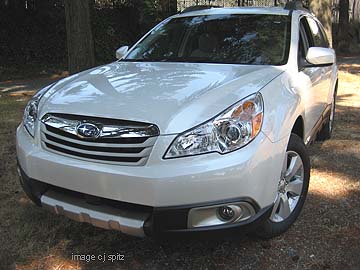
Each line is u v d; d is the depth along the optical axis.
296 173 3.45
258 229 3.15
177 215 2.61
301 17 4.43
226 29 4.20
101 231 3.42
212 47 4.04
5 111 7.41
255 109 2.83
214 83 3.12
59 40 14.22
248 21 4.25
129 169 2.65
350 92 8.95
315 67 4.09
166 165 2.60
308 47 4.33
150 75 3.41
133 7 15.55
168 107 2.76
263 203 2.80
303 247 3.21
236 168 2.62
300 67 3.91
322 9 10.20
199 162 2.60
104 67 3.89
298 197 3.50
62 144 2.88
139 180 2.60
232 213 2.67
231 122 2.71
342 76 10.99
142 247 3.22
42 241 3.29
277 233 3.27
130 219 2.70
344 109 7.49
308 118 3.90
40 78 12.68
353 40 20.70
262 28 4.12
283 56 3.82
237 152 2.66
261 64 3.72
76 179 2.79
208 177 2.58
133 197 2.64
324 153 5.21
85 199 2.88
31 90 10.45
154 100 2.85
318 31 4.98
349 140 5.72
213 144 2.65
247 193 2.67
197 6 4.90
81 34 6.64
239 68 3.55
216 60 3.87
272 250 3.18
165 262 3.05
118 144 2.69
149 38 4.50
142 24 15.44
